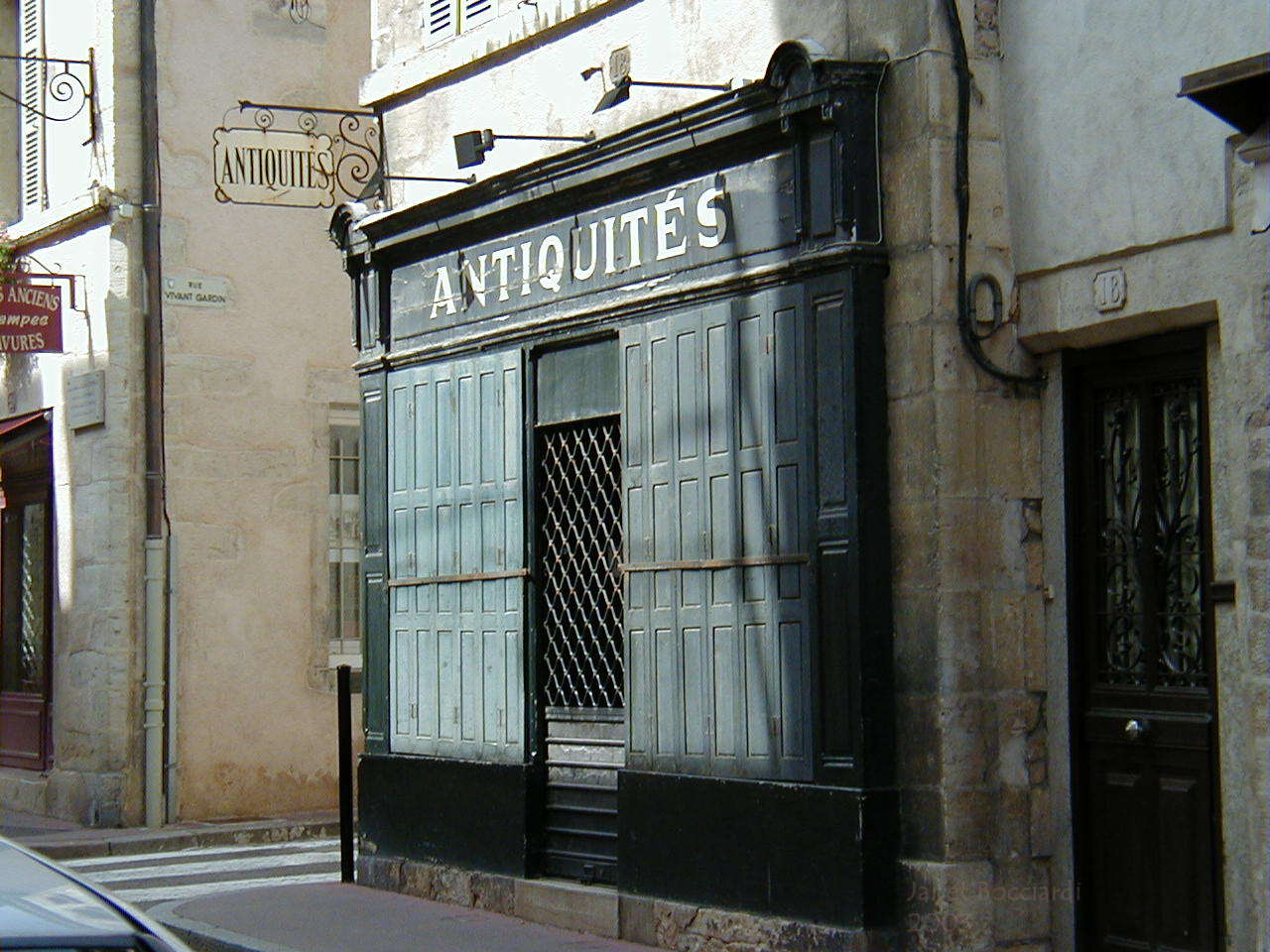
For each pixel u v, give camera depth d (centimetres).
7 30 1803
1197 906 749
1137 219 762
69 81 1666
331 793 1645
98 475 1605
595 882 998
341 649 1659
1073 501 816
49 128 1714
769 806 858
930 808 804
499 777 1051
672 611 930
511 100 1099
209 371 1611
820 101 829
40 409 1716
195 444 1600
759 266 877
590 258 997
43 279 1658
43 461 1714
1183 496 771
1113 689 796
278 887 1169
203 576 1595
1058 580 817
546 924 1006
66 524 1664
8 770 1781
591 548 1013
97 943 394
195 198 1616
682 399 927
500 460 1066
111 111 1596
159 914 1066
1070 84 796
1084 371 816
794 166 852
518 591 1045
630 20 1005
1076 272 796
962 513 809
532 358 1047
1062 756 812
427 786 1117
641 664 952
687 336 924
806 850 836
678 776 919
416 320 1147
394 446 1165
